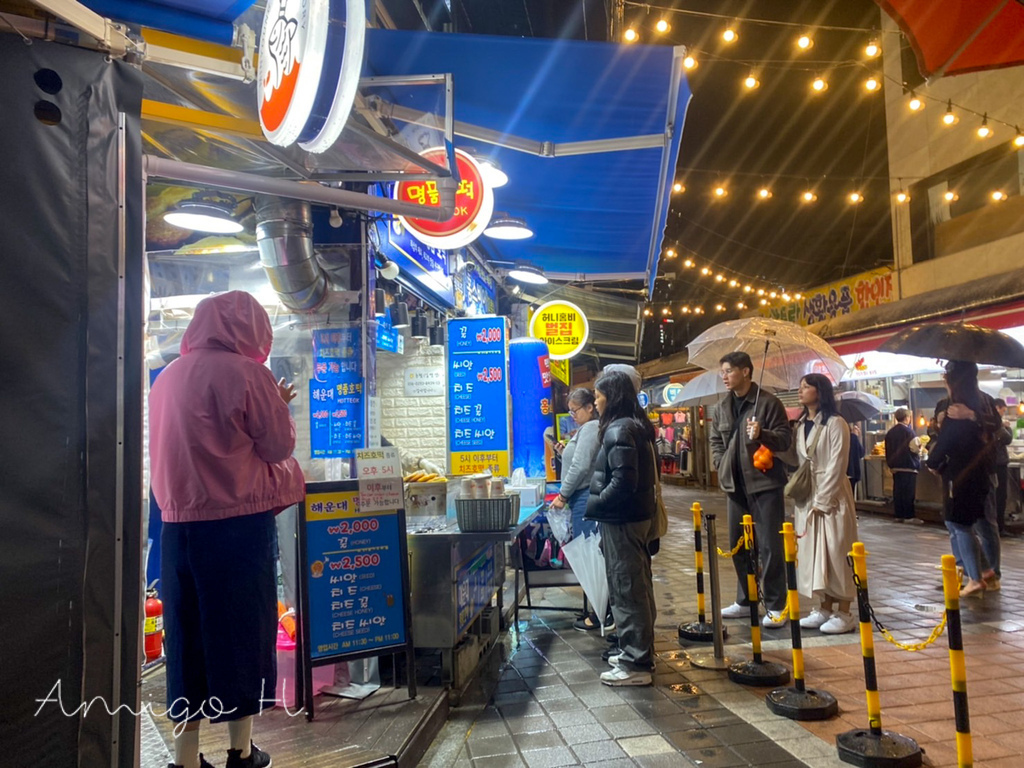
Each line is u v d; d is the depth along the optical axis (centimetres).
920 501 1316
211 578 286
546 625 640
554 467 943
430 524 485
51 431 232
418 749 364
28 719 223
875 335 1522
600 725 403
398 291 673
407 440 761
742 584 625
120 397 244
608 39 929
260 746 349
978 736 375
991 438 692
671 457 2769
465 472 747
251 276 567
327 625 398
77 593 231
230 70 325
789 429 588
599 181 632
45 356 233
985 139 1464
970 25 629
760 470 594
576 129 521
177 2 305
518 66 429
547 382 902
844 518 569
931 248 1630
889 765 336
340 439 529
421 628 445
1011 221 1430
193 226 494
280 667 405
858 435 1480
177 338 572
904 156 1677
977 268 1484
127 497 244
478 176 584
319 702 412
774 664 474
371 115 443
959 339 700
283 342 543
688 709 423
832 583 568
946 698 431
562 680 484
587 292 1253
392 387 772
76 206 242
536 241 851
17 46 238
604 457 477
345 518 414
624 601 475
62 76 244
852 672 480
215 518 287
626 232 798
